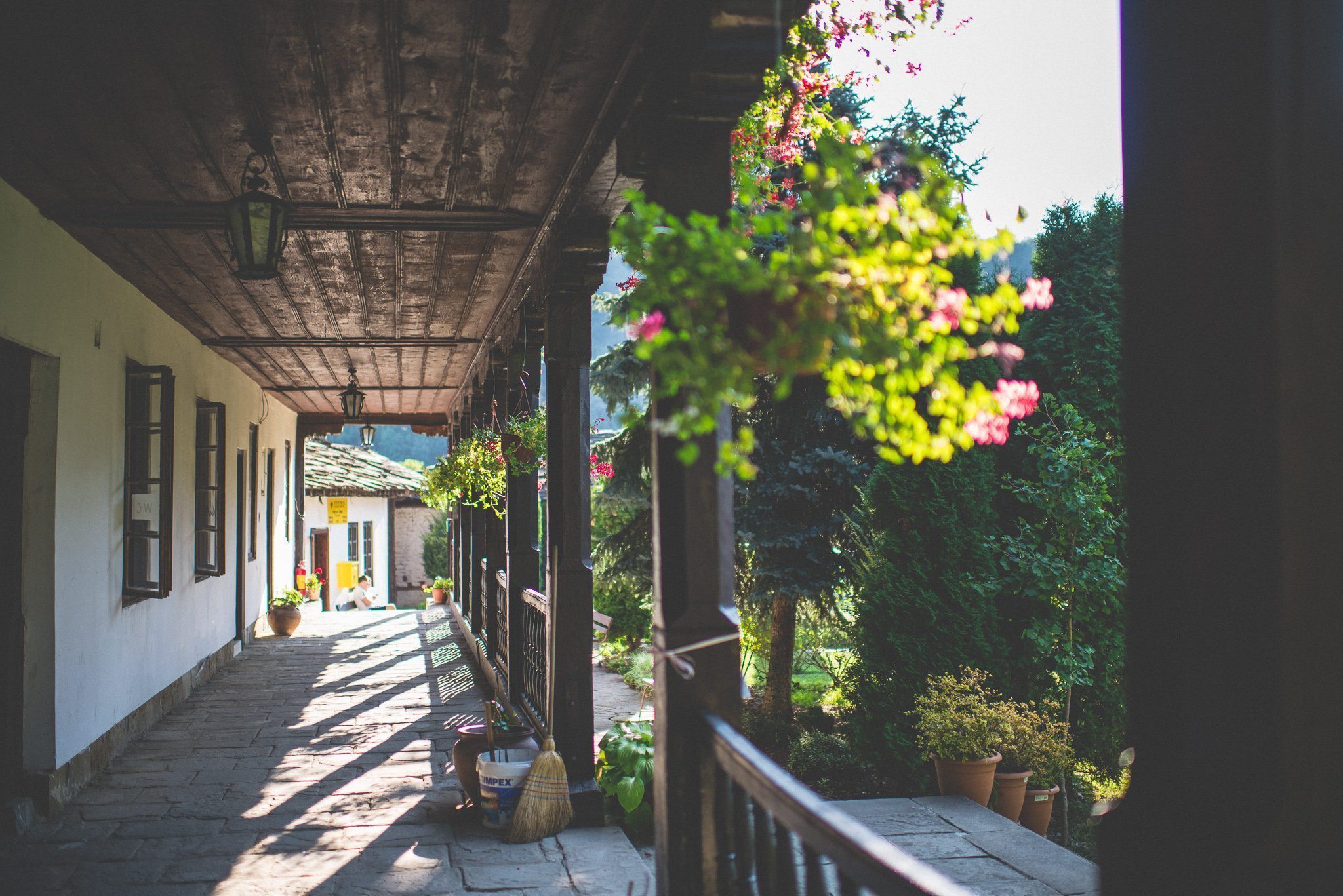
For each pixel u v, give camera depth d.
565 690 5.10
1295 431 1.27
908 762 6.98
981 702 6.44
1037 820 6.38
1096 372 8.70
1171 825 1.35
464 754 5.09
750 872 2.30
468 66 3.22
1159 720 1.39
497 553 9.37
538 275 5.55
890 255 1.83
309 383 12.26
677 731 2.61
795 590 9.68
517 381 7.39
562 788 4.70
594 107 3.56
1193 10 1.36
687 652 2.60
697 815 2.60
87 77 3.26
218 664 9.84
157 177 4.31
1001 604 7.94
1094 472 6.91
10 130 3.74
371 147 3.97
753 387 1.92
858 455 9.92
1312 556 1.27
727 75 2.51
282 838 4.68
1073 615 6.95
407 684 9.06
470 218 4.95
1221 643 1.31
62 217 4.88
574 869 4.24
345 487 20.66
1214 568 1.32
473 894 3.96
